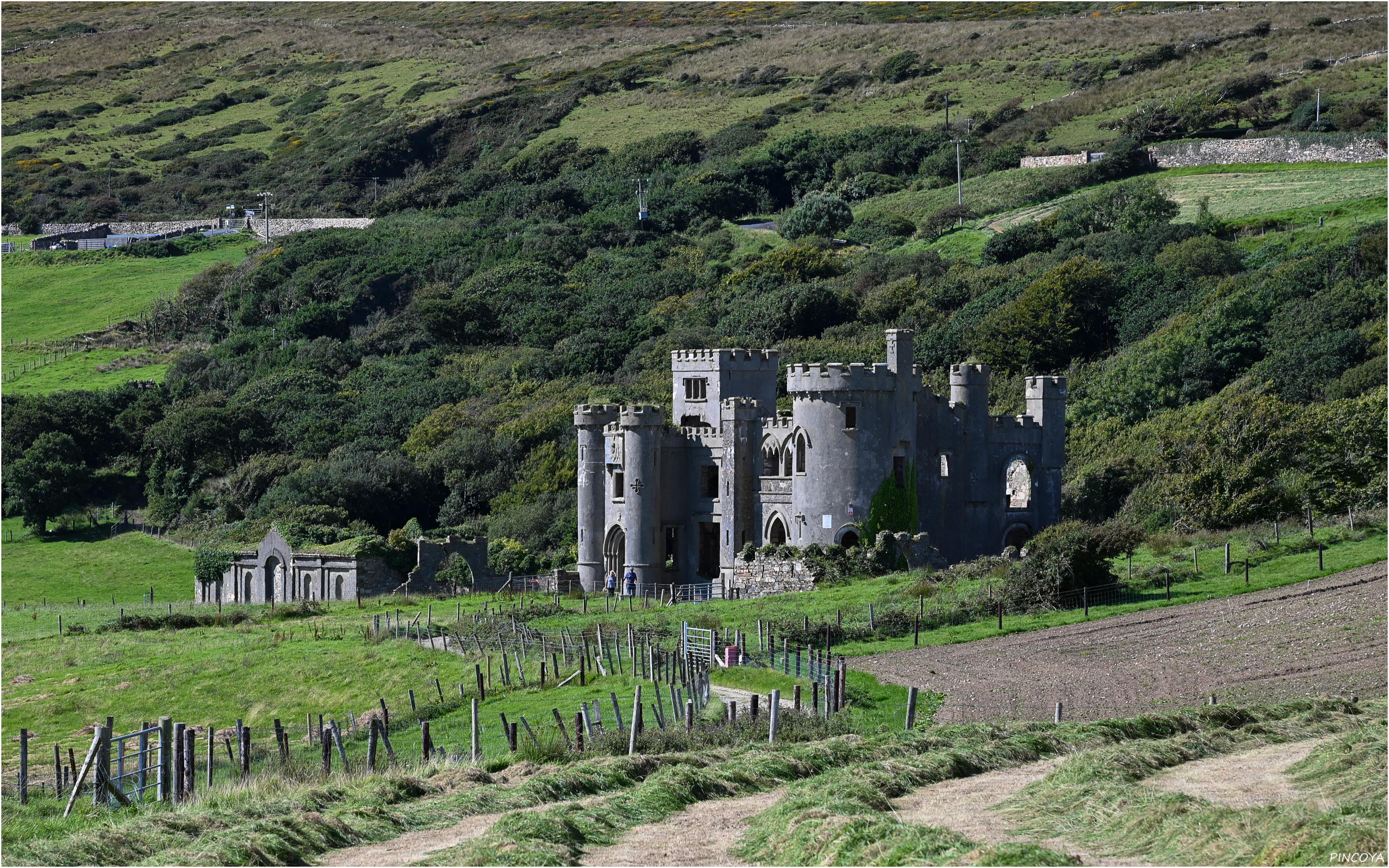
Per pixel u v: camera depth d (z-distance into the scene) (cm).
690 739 8938
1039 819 6681
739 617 14838
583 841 6744
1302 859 5728
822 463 19025
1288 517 17625
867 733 9369
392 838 7181
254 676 15312
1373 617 12375
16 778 11144
